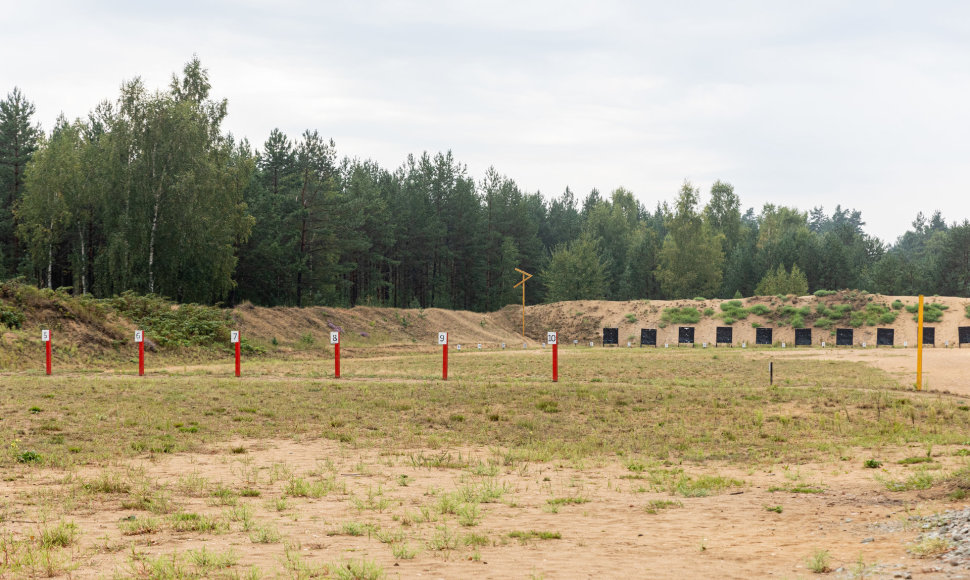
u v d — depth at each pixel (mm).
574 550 7992
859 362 39062
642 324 76250
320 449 16359
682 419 20516
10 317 35531
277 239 68938
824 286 104562
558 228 130375
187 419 19453
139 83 54094
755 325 71812
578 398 23578
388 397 23594
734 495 11555
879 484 12000
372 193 90125
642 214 188875
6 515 9703
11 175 70438
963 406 22172
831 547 7828
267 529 8828
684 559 7473
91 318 39031
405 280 101188
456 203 98438
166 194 53312
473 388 25656
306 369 34875
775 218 139750
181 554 7773
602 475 13664
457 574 6922
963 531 7719
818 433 18719
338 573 6828
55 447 15242
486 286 100500
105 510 10195
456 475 13555
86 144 58406
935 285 104438
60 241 63500
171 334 41344
